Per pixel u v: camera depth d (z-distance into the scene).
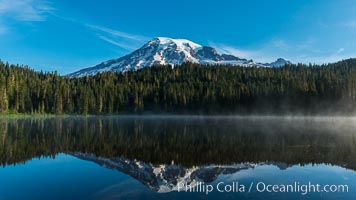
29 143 36.53
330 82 131.88
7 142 37.12
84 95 138.38
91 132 51.53
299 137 41.53
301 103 129.88
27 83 138.38
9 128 60.06
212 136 43.56
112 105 142.62
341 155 27.44
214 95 139.50
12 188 17.33
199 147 32.62
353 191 16.41
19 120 98.88
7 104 117.19
